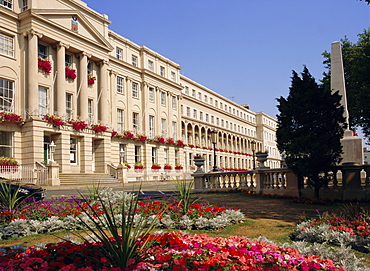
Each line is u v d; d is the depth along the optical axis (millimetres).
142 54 43469
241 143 82812
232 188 18078
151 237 5125
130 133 38562
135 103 41688
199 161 19297
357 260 4688
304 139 12203
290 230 7668
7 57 27250
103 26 36875
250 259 4258
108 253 4211
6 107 26891
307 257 4828
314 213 10242
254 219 9242
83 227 8062
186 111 57938
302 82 12961
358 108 27141
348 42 33625
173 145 47750
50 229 7965
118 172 32906
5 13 27141
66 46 31109
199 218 8094
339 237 6203
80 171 31734
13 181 12516
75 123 30641
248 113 90188
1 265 4160
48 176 25641
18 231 7527
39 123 27547
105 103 35438
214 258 4285
